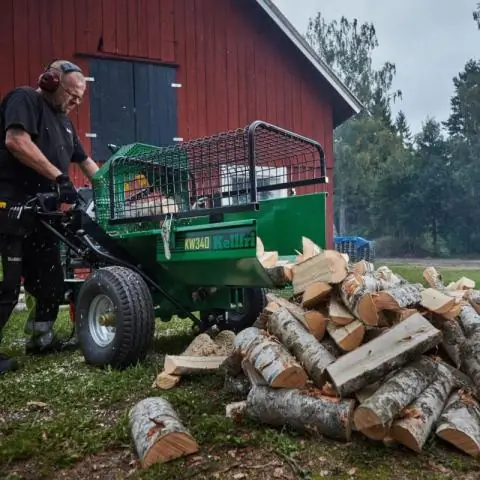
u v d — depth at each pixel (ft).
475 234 96.27
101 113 28.71
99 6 28.84
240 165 10.12
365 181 105.09
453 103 123.03
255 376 8.09
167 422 6.97
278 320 8.63
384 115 117.50
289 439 7.14
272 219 12.47
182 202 11.61
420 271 40.75
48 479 6.49
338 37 115.03
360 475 6.29
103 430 7.75
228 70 32.22
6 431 7.97
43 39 27.50
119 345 10.43
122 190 12.05
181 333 14.84
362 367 7.14
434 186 98.07
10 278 11.82
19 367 11.53
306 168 13.67
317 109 34.47
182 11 31.04
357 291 8.08
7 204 11.64
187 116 31.07
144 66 29.94
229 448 6.98
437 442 6.90
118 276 10.68
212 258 9.79
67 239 12.30
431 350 8.44
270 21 32.58
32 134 11.78
